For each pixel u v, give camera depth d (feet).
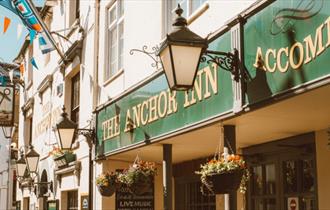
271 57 16.21
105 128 32.19
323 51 13.99
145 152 29.17
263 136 22.52
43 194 48.57
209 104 19.75
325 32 13.93
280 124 19.81
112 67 34.32
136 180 26.50
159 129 24.02
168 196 24.88
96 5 36.45
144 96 25.96
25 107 62.13
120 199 32.91
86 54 38.24
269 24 16.38
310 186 21.38
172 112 22.71
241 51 17.78
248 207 25.30
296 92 15.03
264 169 24.70
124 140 28.63
